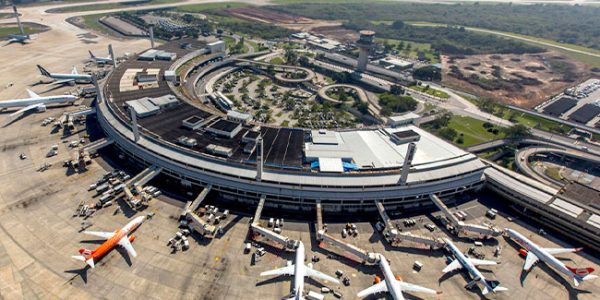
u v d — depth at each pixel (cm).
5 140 14138
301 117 19325
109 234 9438
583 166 16338
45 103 17025
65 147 13925
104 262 8944
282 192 11131
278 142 13350
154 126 13812
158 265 8962
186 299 8175
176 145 12519
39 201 10925
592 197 11762
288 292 8488
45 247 9319
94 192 11469
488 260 9856
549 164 16425
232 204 11450
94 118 16350
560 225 11138
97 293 8188
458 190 12306
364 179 11494
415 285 8562
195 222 10044
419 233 10681
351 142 13738
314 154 12500
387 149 13438
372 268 9338
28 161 12875
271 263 9262
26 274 8550
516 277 9388
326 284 8812
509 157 16800
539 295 8919
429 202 12056
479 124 19788
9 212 10425
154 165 12288
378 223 10738
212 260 9212
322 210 11419
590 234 10431
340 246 9581
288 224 10669
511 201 12288
